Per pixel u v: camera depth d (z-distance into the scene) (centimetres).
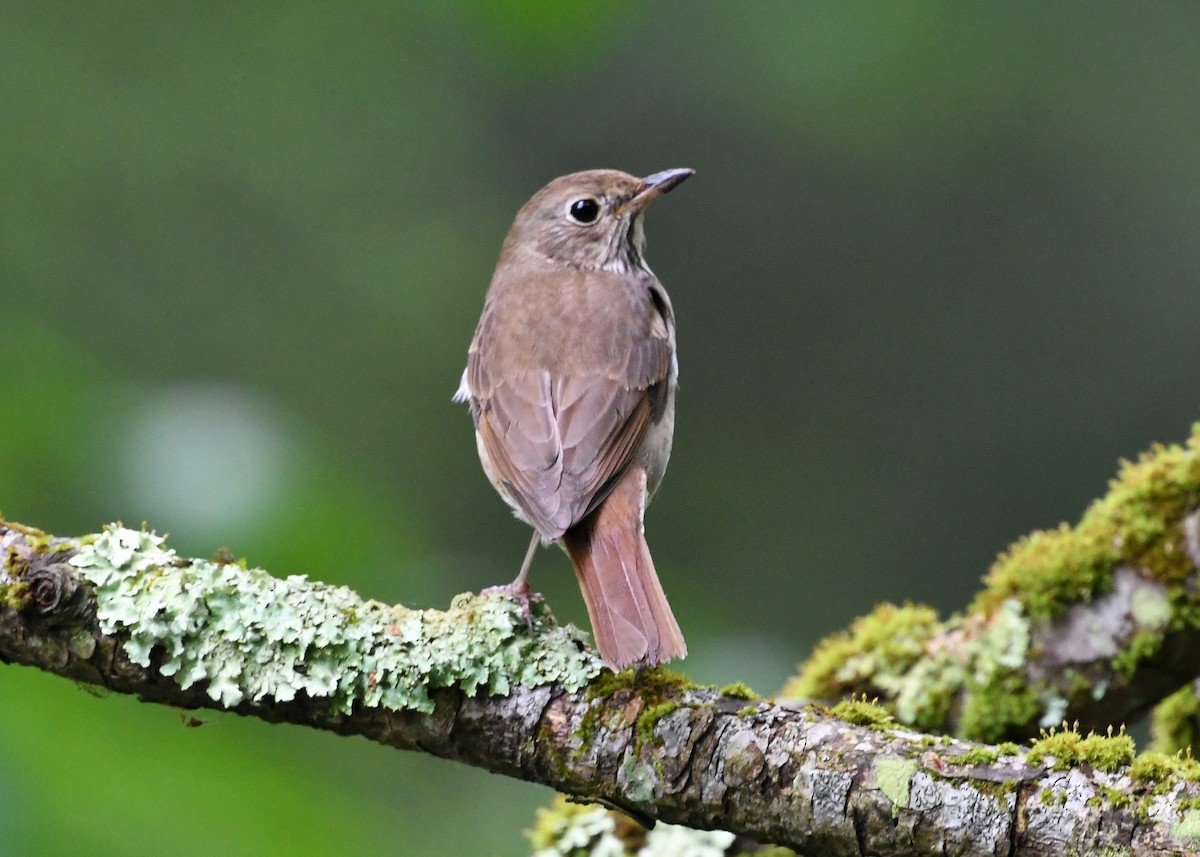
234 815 747
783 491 1739
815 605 1689
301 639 600
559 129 1652
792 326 1762
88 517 804
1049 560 782
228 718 775
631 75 1694
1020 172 1752
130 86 1398
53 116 1360
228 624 600
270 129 1449
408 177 1523
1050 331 1756
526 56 1066
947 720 798
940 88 1727
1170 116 1742
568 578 1396
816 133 1722
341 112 1499
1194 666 764
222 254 1398
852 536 1725
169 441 820
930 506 1730
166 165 1388
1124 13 1756
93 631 593
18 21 1373
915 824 555
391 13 1545
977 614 807
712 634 1123
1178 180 1742
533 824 890
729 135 1738
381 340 1449
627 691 598
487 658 604
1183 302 1750
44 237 1327
